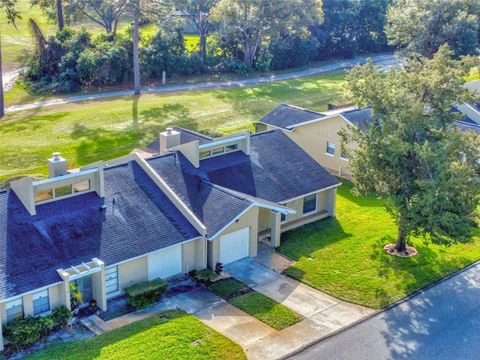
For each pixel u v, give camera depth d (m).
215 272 29.48
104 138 50.28
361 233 34.84
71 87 65.25
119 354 22.55
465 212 27.97
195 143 32.81
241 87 71.38
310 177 36.25
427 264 31.22
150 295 26.72
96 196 28.70
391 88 30.27
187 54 75.88
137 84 64.81
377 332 25.27
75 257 25.70
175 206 30.09
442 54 30.14
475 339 24.97
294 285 28.91
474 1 72.62
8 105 59.06
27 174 42.25
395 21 75.44
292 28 80.38
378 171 30.02
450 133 28.86
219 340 23.92
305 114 48.19
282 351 23.62
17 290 23.44
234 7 74.56
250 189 33.53
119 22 94.00
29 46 78.06
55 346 23.25
